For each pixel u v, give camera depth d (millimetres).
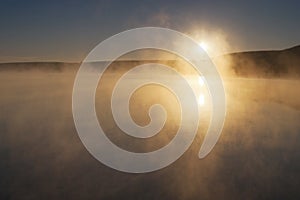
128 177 6199
